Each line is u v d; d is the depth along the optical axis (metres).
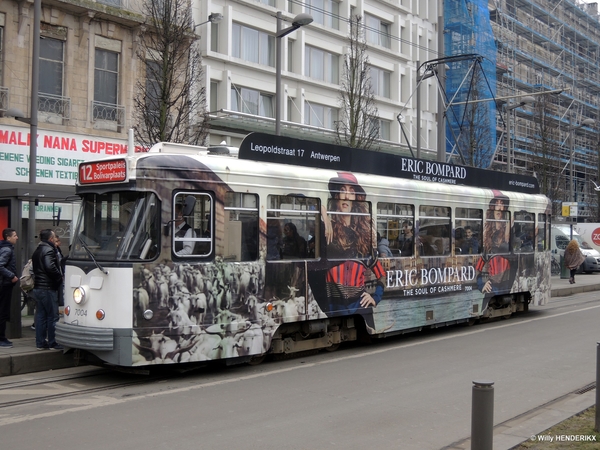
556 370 9.12
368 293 10.80
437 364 9.61
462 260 13.00
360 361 9.89
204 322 8.44
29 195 10.45
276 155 9.66
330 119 32.28
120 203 8.30
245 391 7.87
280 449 5.66
